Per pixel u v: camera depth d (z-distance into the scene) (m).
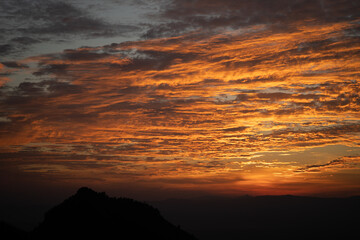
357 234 187.38
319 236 185.12
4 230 36.59
